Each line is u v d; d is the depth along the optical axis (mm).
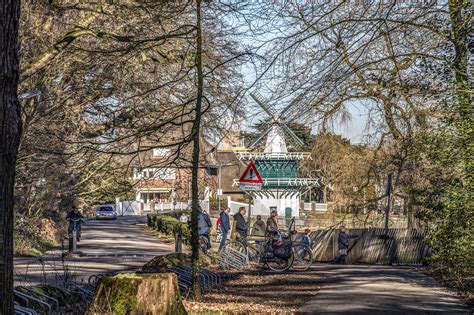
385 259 29406
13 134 6676
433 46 17250
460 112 16297
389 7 14719
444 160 16672
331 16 14617
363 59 15297
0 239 6574
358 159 28312
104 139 16672
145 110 18391
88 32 18219
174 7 15805
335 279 20281
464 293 16188
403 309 13633
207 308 12789
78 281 16859
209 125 17656
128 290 9227
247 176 22141
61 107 21469
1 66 6602
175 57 18453
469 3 15812
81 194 37562
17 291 9648
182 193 29359
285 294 16406
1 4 6605
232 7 14953
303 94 14648
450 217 16344
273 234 23734
